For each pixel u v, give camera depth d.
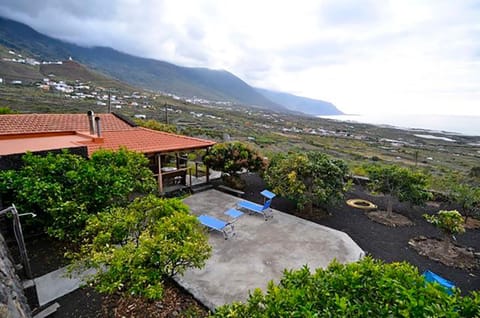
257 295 2.16
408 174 7.20
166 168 11.29
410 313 1.69
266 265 5.08
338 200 7.66
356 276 2.09
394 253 5.77
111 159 5.82
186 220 3.71
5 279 2.77
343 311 1.78
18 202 4.72
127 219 3.63
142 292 2.96
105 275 3.12
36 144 6.47
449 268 5.26
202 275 4.70
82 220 4.30
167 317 3.52
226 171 9.82
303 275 2.33
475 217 7.45
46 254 5.01
